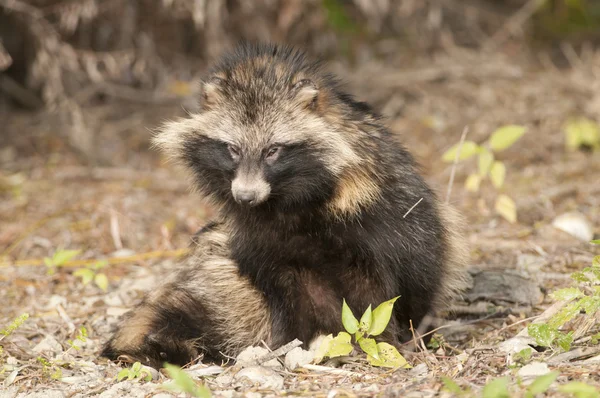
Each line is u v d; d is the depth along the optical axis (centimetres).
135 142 1816
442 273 913
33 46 1902
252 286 918
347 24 2053
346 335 815
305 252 885
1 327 1015
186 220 1433
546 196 1422
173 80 1947
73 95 1898
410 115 1861
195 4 1756
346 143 859
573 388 636
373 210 864
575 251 1142
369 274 879
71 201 1548
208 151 891
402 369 805
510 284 1027
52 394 775
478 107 1858
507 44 2148
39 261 1255
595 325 834
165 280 997
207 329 938
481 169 1116
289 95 868
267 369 802
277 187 864
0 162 1742
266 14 1945
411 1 2098
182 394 750
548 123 1770
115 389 775
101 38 1912
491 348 837
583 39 2191
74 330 1010
